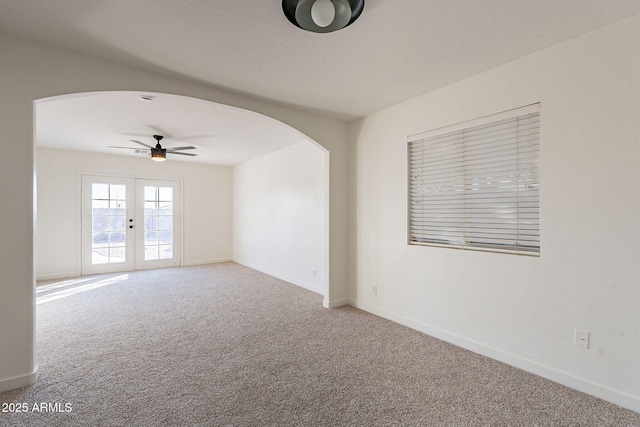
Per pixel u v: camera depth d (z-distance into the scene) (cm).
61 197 533
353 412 177
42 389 197
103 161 570
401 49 211
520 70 223
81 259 554
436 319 281
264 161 587
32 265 202
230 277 543
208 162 668
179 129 403
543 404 184
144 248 617
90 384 203
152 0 161
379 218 338
